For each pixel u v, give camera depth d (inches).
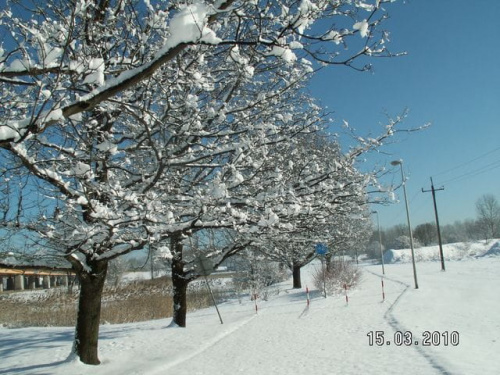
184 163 289.1
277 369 322.0
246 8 218.5
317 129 362.9
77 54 185.3
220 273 2052.2
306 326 527.8
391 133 362.0
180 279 586.6
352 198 367.9
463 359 295.6
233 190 340.2
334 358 341.7
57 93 214.7
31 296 1055.0
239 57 218.5
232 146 290.8
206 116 309.1
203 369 341.1
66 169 284.5
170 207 297.3
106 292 1149.7
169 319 706.8
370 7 197.8
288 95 365.4
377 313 573.3
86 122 277.6
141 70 154.0
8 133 153.6
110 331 566.6
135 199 254.5
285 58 168.9
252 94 347.6
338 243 1029.2
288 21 177.2
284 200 306.8
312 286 1210.6
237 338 483.8
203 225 287.0
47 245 284.5
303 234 431.5
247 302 989.8
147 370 335.3
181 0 231.8
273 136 350.9
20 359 408.8
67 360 353.7
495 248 2129.7
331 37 173.6
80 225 269.3
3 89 245.1
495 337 366.9
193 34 147.7
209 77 301.7
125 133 318.3
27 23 223.8
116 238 285.6
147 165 337.1
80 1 190.1
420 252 2546.8
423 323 457.1
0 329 674.2
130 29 231.8
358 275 1011.9
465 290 757.3
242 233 330.6
